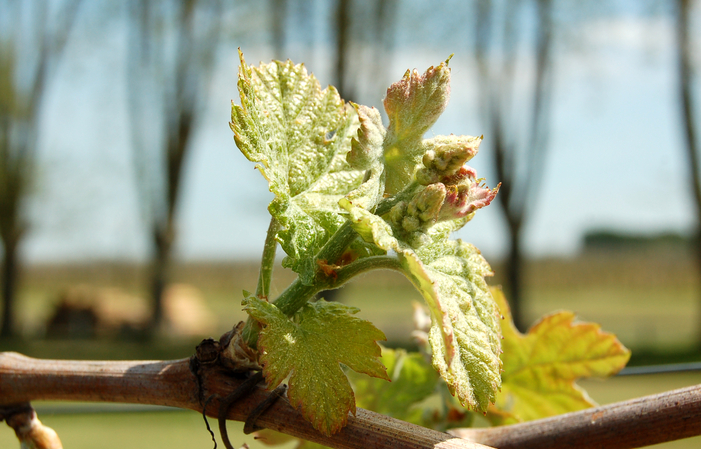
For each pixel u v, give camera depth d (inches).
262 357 11.6
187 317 213.9
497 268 239.8
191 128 205.2
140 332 201.5
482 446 11.5
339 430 11.6
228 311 273.1
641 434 12.3
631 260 346.9
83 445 70.3
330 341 11.9
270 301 12.5
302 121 12.9
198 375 12.2
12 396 12.7
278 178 12.3
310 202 12.5
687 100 182.5
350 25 177.3
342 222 12.3
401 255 11.4
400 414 16.0
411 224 11.6
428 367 15.9
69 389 12.6
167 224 207.0
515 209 198.2
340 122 13.1
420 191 11.6
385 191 12.2
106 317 203.5
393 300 309.4
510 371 16.0
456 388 11.4
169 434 77.0
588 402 15.7
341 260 12.2
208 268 379.9
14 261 206.4
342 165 12.9
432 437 11.6
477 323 11.8
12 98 201.2
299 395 11.6
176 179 206.7
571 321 15.6
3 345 185.2
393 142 12.1
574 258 353.7
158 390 12.3
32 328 214.7
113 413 21.5
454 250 12.2
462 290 11.9
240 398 12.0
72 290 211.2
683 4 179.2
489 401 11.4
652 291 339.0
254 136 12.2
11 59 203.3
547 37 186.2
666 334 205.0
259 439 15.4
